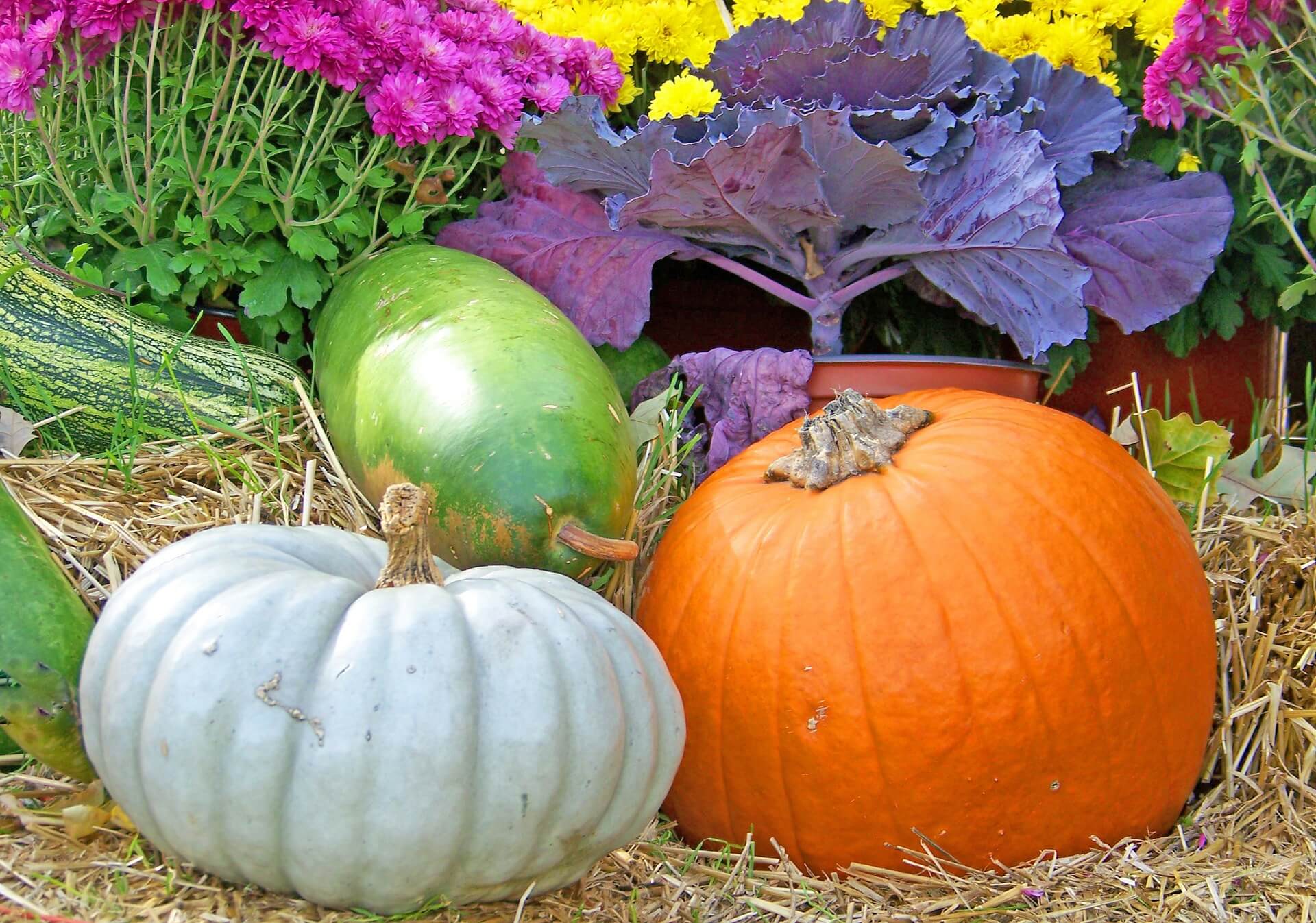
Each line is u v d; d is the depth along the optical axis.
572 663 1.35
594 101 1.70
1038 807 1.45
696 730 1.49
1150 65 1.76
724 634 1.48
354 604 1.34
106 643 1.35
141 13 1.62
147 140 1.66
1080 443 1.51
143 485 1.58
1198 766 1.51
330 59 1.66
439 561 1.44
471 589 1.37
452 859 1.32
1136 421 1.78
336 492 1.63
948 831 1.45
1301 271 1.69
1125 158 1.78
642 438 1.68
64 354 1.62
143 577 1.37
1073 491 1.47
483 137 1.77
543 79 1.77
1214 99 1.73
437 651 1.32
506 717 1.32
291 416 1.66
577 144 1.73
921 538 1.45
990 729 1.43
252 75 1.72
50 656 1.40
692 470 1.74
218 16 1.64
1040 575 1.45
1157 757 1.47
